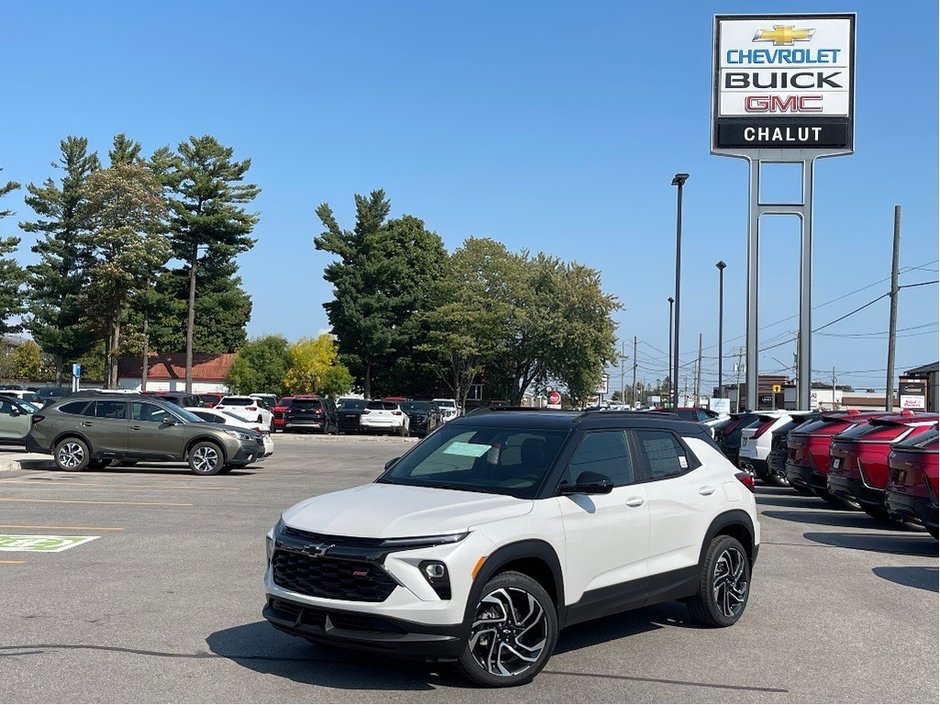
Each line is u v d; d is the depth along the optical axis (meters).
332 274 71.62
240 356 71.31
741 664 6.53
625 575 6.75
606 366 71.25
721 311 49.88
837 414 17.36
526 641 5.99
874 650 6.96
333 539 5.75
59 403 20.28
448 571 5.55
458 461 6.95
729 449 23.06
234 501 14.98
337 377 67.50
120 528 11.92
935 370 47.88
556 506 6.30
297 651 6.57
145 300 64.75
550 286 69.50
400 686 5.86
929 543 12.56
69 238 65.00
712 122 30.98
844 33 30.55
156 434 19.91
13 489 16.23
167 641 6.74
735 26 30.91
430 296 72.25
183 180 65.06
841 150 30.39
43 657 6.29
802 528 14.04
